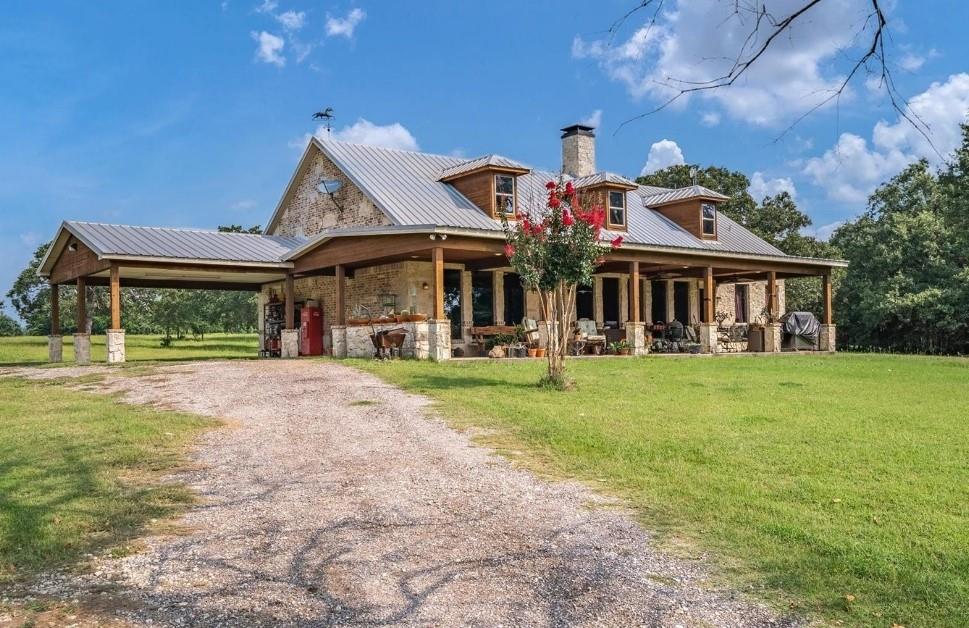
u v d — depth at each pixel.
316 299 24.38
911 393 13.04
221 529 5.54
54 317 23.58
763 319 27.86
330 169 23.08
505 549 5.12
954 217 31.61
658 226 25.84
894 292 31.33
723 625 3.96
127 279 24.38
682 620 4.02
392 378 13.91
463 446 8.29
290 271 22.00
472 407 10.60
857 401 11.84
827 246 38.69
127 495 6.38
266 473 7.20
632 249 21.61
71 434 9.05
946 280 30.77
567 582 4.54
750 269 25.56
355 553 5.04
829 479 6.86
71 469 7.26
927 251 31.77
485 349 21.02
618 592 4.39
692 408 10.77
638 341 21.84
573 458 7.71
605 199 23.47
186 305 42.09
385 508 6.06
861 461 7.55
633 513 5.90
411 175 22.45
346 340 20.36
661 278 27.52
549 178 25.80
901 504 6.06
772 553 4.96
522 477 7.03
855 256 34.81
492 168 20.84
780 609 4.14
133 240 19.92
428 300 21.27
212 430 9.33
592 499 6.30
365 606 4.20
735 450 8.02
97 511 5.88
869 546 5.02
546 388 12.58
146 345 40.59
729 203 42.91
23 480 6.83
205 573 4.68
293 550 5.10
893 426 9.52
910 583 4.44
